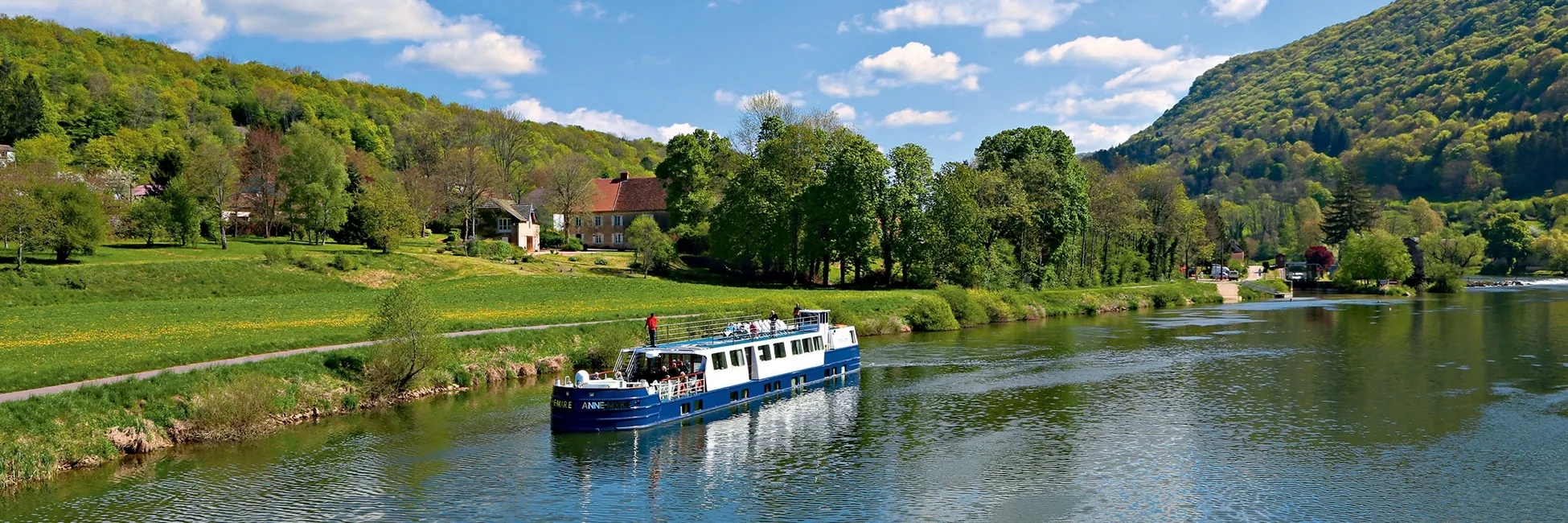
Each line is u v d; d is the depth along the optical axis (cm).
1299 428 4431
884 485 3553
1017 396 5241
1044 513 3231
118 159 16062
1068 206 11475
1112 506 3306
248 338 5244
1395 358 6675
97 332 5544
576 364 5903
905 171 11244
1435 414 4722
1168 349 7212
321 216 11962
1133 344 7581
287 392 4388
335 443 3997
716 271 12269
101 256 9494
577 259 12362
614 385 4306
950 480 3622
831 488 3512
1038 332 8475
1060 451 4041
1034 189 11406
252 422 4050
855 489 3503
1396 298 14025
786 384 5422
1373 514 3209
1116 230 12888
